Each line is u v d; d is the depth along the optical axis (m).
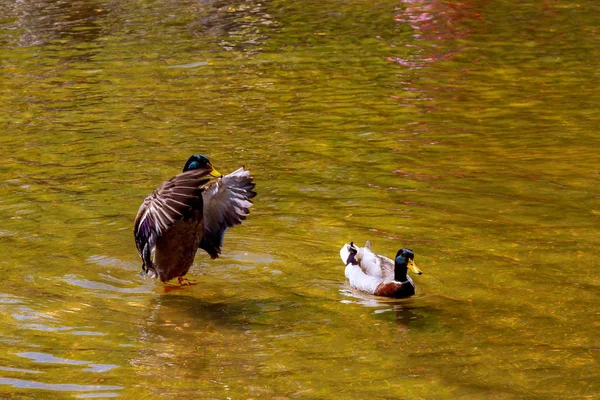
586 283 11.24
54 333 9.93
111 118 20.69
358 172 16.48
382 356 9.38
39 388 8.62
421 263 12.05
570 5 35.75
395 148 18.14
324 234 13.21
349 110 21.34
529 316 10.34
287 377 8.91
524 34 30.61
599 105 21.53
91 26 32.00
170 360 9.30
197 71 25.52
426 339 9.80
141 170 16.72
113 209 14.41
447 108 21.48
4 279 11.48
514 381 8.76
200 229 10.96
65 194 15.23
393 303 10.89
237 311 10.70
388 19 33.41
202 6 36.12
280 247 12.73
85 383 8.73
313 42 29.58
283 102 22.16
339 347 9.64
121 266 12.06
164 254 10.89
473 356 9.34
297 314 10.59
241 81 24.34
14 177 16.27
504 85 23.81
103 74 25.12
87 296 11.06
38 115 20.95
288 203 14.64
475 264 11.97
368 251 11.90
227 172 16.50
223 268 12.02
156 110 21.41
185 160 17.38
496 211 14.11
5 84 23.98
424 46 28.95
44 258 12.23
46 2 37.22
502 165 16.81
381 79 24.59
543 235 12.98
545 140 18.58
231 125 20.08
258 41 29.64
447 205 14.46
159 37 30.19
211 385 8.73
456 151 17.84
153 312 10.62
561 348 9.48
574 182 15.62
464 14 34.22
